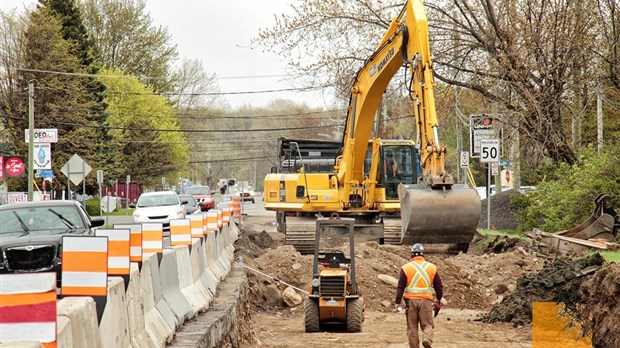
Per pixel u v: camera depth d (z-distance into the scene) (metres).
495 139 45.69
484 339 25.20
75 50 101.94
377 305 34.81
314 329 27.55
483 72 52.12
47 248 24.45
